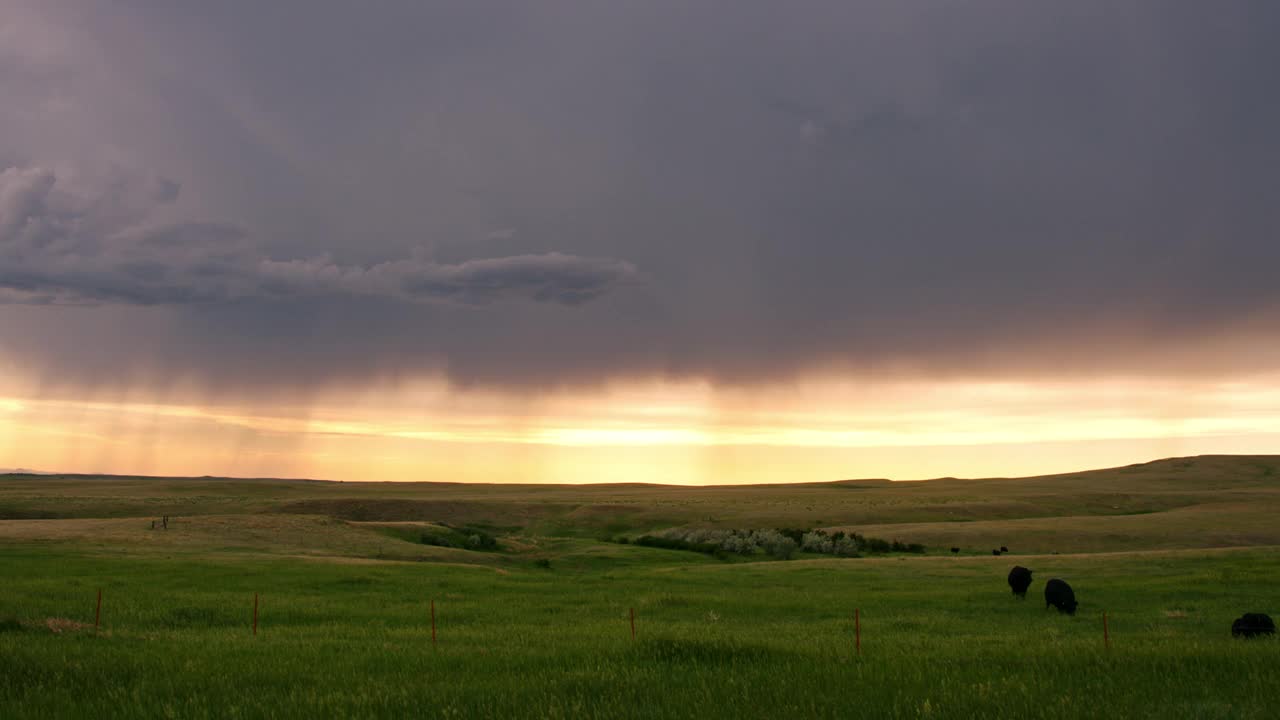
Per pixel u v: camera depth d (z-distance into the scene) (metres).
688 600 35.94
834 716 11.73
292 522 83.50
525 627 26.22
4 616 24.89
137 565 47.94
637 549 87.06
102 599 33.03
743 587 44.66
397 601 35.69
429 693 13.59
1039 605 34.94
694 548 89.81
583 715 11.87
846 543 86.88
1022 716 11.69
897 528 104.06
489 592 40.44
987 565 56.38
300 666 16.89
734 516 129.25
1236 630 22.95
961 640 21.70
